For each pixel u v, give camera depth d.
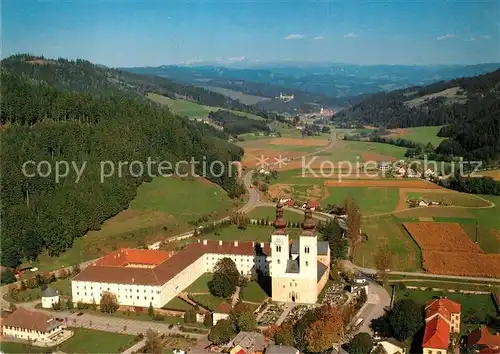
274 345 198.12
